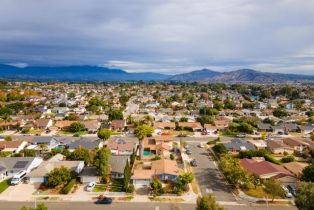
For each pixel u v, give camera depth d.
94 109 173.25
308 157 83.69
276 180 56.03
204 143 101.56
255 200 54.47
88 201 53.81
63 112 164.00
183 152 88.69
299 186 47.78
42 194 56.53
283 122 139.25
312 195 43.28
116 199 54.75
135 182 61.47
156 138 98.19
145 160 80.00
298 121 143.88
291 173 65.81
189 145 98.56
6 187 59.91
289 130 125.69
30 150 83.69
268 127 126.12
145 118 141.75
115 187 60.16
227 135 116.25
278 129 123.38
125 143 91.25
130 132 119.44
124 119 142.38
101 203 52.88
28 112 162.12
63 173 60.41
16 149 87.75
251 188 59.50
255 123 131.75
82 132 119.50
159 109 182.88
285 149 89.25
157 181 57.97
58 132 119.56
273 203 53.38
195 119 143.62
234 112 171.75
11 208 50.88
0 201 53.53
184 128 125.25
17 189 58.91
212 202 43.50
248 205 52.56
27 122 131.25
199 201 44.34
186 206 52.06
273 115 167.25
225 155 76.25
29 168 68.69
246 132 120.44
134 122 130.25
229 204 52.91
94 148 87.44
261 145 95.31
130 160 75.75
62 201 53.69
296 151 88.31
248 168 67.88
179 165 75.88
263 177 62.16
